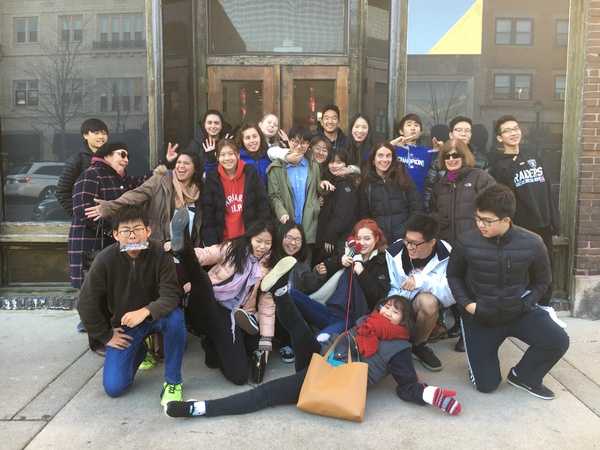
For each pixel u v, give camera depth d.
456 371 3.79
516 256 3.30
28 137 5.11
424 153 4.63
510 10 5.07
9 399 3.35
